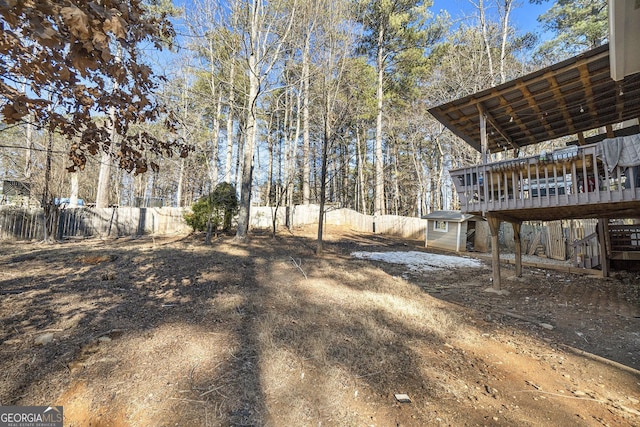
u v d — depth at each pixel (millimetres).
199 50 11438
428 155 24031
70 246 8836
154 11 7238
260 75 11773
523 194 5414
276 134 24219
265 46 11328
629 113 6535
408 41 17484
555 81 5305
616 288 6355
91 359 2605
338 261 8617
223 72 13312
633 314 4660
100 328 3203
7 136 8977
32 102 1661
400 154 24250
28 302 3791
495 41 15164
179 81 10406
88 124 2062
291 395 2291
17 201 13297
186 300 4371
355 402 2256
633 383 2691
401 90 18953
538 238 11992
